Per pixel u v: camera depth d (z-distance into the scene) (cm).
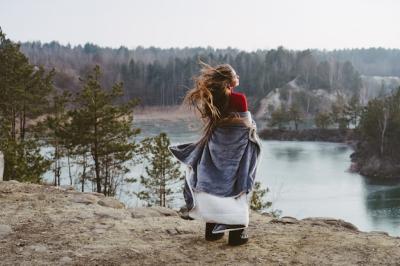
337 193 5334
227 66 438
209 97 425
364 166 7075
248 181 427
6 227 531
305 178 6156
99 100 2648
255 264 421
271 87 19425
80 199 684
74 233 519
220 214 420
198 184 429
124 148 2691
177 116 16525
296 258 434
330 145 10331
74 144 2673
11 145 2039
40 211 611
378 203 4909
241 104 435
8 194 702
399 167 7038
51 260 437
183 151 461
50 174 4216
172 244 480
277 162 7544
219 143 434
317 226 571
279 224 588
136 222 569
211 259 434
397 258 430
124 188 4169
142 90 19162
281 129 12338
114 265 425
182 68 19900
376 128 7812
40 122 3095
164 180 2806
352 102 11981
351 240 488
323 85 19200
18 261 435
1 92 2998
